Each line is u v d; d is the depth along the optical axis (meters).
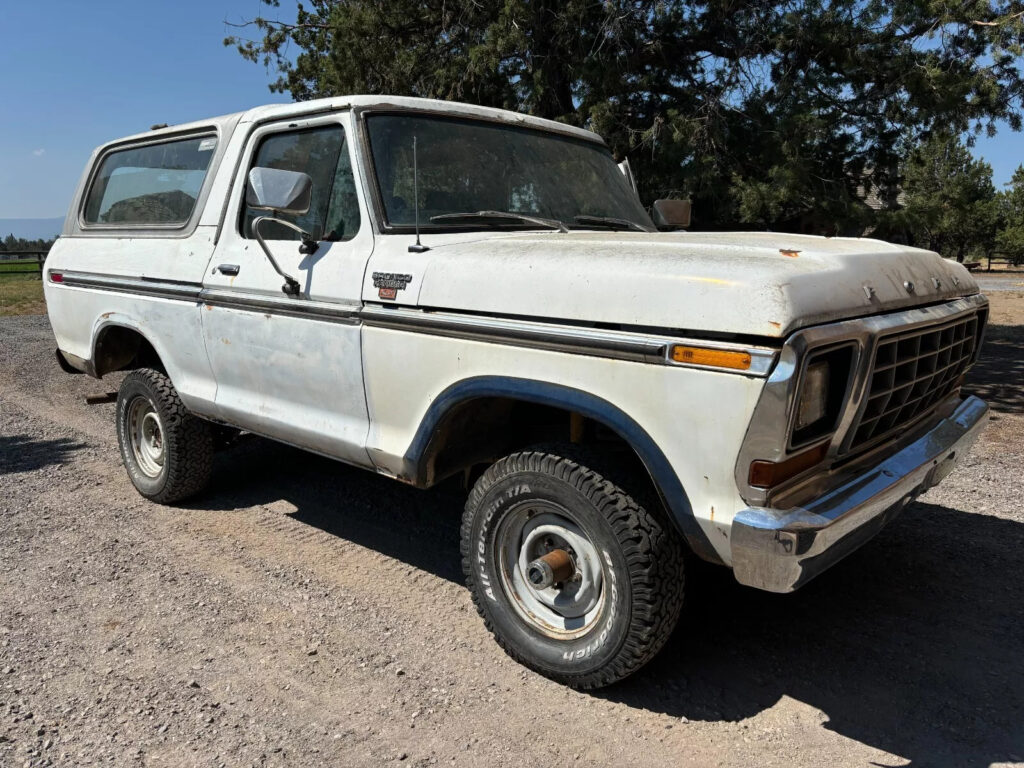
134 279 4.60
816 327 2.29
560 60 10.82
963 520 4.49
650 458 2.54
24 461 5.89
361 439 3.45
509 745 2.65
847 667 3.09
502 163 3.86
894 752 2.59
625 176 4.68
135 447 5.04
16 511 4.80
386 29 12.34
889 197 11.41
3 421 7.16
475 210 3.63
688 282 2.43
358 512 4.78
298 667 3.10
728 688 2.96
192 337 4.23
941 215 10.09
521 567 3.11
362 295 3.32
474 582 3.21
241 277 3.88
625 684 2.99
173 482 4.70
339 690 2.95
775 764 2.54
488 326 2.86
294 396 3.75
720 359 2.33
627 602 2.72
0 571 3.96
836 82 10.24
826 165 10.77
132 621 3.45
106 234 5.03
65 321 5.32
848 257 2.66
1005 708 2.80
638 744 2.65
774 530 2.28
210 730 2.71
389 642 3.30
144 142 4.90
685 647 3.24
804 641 3.28
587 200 4.11
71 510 4.82
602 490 2.73
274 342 3.74
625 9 10.12
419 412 3.18
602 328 2.61
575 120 10.33
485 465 3.81
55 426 6.98
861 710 2.82
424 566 4.04
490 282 2.90
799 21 9.68
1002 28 9.30
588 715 2.81
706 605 3.58
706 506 2.46
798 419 2.32
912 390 2.88
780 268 2.41
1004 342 13.30
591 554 2.88
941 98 9.61
